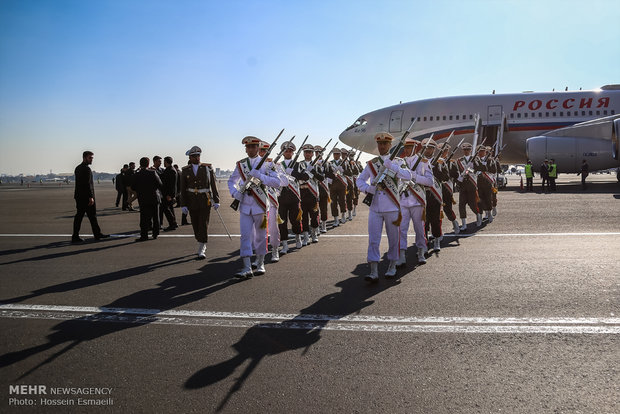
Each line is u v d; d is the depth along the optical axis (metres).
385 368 3.08
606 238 7.95
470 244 7.87
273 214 6.54
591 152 22.55
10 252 8.05
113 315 4.34
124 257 7.48
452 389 2.77
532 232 8.91
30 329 3.96
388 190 5.39
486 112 24.88
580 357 3.18
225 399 2.70
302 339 3.63
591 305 4.32
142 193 9.48
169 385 2.89
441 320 4.00
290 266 6.54
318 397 2.71
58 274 6.20
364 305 4.50
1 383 2.96
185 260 7.20
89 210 9.48
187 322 4.10
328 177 10.00
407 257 7.01
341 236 9.51
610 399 2.62
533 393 2.71
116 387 2.88
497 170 11.70
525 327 3.78
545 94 24.72
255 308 4.49
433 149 7.32
